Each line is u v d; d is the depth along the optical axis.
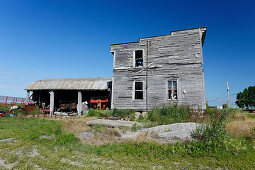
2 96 20.16
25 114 18.34
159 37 15.75
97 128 9.92
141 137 7.48
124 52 16.70
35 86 21.73
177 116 11.77
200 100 13.43
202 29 14.67
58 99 24.33
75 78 23.33
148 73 15.55
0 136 7.87
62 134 7.92
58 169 4.34
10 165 4.64
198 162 5.00
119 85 16.27
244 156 5.55
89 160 5.01
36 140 7.28
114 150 5.99
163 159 5.24
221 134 6.55
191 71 14.19
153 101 14.91
